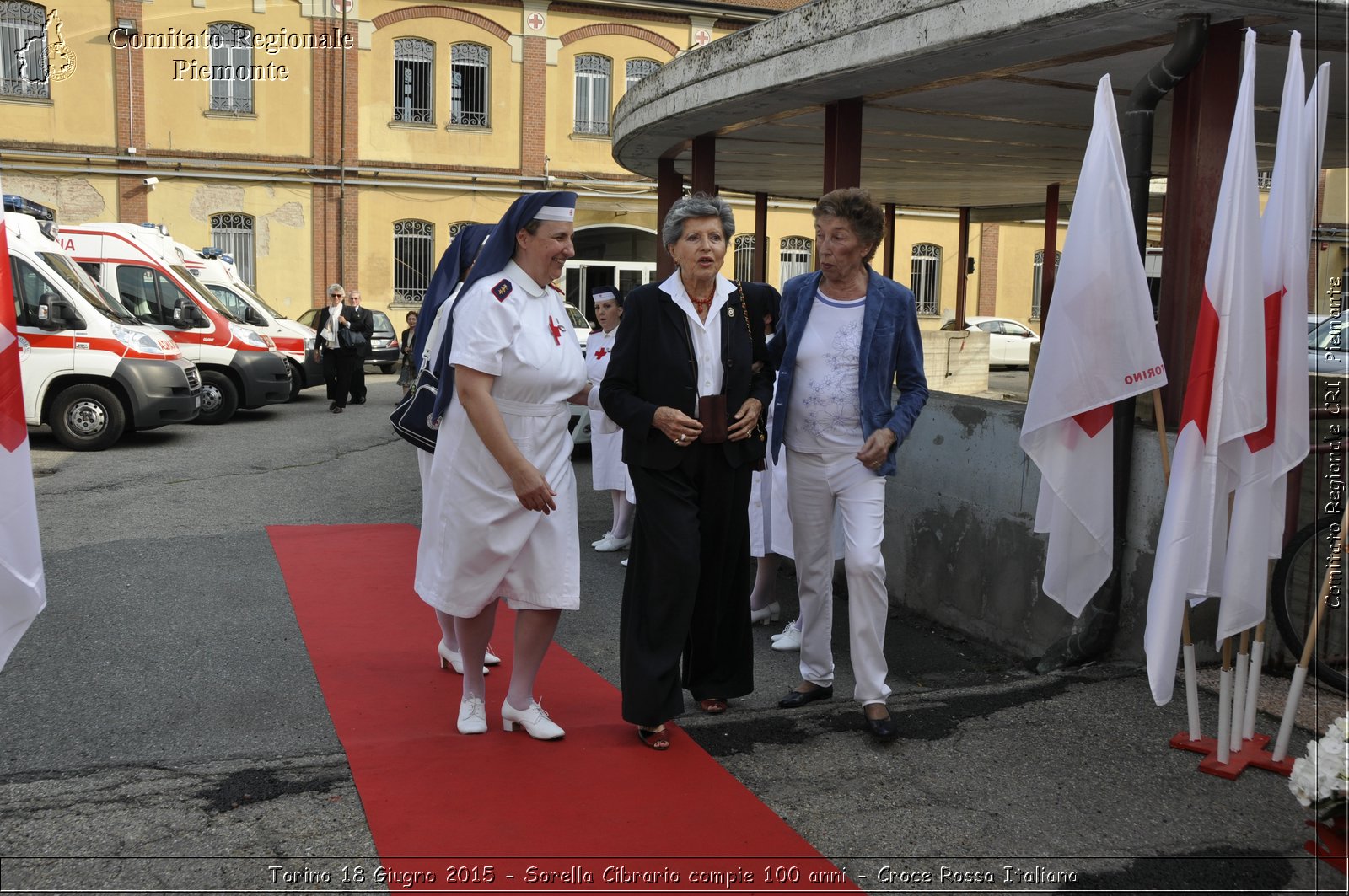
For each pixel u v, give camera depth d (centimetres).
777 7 2925
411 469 1099
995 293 3152
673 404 407
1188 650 418
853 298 442
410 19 2709
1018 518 550
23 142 2491
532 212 383
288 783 378
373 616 589
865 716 433
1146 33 486
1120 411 499
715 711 454
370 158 2728
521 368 382
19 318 1174
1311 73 543
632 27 2850
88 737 422
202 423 1453
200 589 634
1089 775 399
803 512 452
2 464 341
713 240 406
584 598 645
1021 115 756
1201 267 475
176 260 1609
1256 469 389
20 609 347
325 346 1571
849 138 688
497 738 421
